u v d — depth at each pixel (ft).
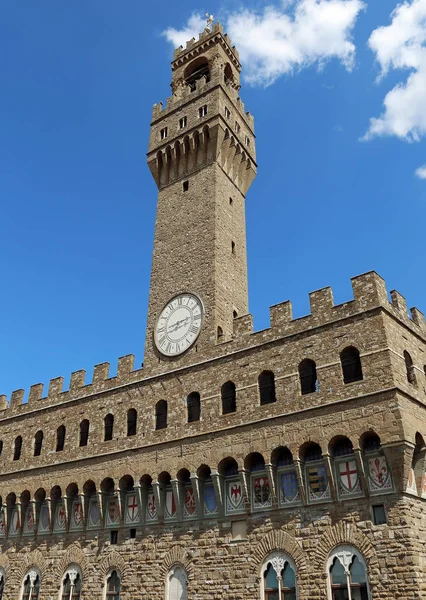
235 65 238.27
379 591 104.01
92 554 152.15
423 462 116.06
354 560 109.50
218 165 191.52
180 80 228.84
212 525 132.57
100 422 166.81
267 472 126.00
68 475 165.78
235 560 125.18
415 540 105.60
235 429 134.92
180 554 134.82
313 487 120.47
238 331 147.33
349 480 116.16
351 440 115.96
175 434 146.61
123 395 165.07
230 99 208.23
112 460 157.07
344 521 113.19
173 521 140.15
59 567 157.79
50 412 184.65
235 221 191.42
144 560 140.67
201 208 183.83
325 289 134.62
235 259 182.50
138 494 147.43
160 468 144.97
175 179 199.62
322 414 122.31
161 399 155.33
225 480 135.23
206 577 128.16
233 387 142.41
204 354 152.15
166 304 172.35
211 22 241.14
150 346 168.14
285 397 129.90
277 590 116.88
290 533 119.34
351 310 127.95
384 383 116.26
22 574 166.09
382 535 107.55
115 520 152.25
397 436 110.11
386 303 127.54
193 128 197.88
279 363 134.82
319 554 113.80
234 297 173.17
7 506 181.06
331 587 110.11
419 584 101.19
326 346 128.36
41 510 172.65
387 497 109.91
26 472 179.01
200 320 159.43
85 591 148.36
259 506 126.82
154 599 134.31
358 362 123.65
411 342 130.93
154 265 184.55
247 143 214.07
